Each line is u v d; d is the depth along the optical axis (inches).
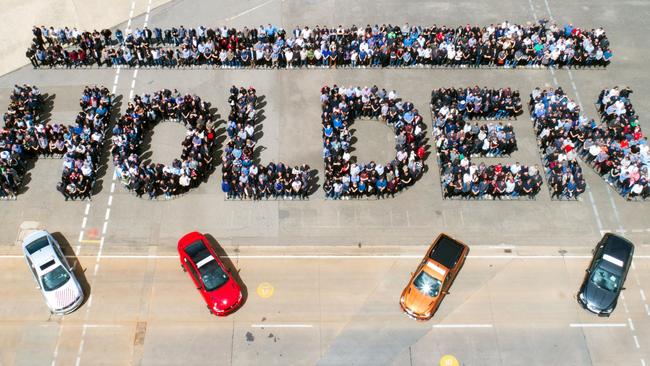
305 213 1384.1
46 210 1370.6
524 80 1683.1
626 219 1401.3
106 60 1660.9
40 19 1803.6
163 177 1362.0
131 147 1414.9
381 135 1535.4
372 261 1312.7
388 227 1366.9
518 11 1891.0
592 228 1384.1
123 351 1169.4
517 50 1686.8
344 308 1238.3
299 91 1630.2
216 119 1553.9
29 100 1498.5
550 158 1449.3
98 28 1782.7
